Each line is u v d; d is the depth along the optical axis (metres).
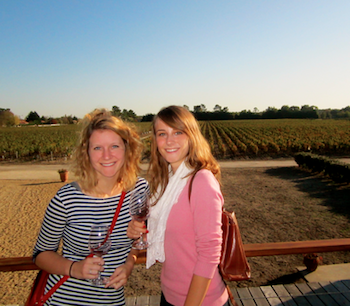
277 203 9.21
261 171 14.84
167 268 1.47
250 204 9.17
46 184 12.66
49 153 21.55
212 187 1.31
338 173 11.88
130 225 1.53
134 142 1.63
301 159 14.91
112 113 1.71
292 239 6.39
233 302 1.57
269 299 2.79
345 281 3.04
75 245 1.48
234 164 17.06
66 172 13.16
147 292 4.44
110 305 1.51
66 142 26.22
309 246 2.11
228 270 1.39
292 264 5.17
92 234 1.37
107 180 1.57
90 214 1.49
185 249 1.38
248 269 1.41
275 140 25.36
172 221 1.39
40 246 1.47
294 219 7.66
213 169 1.48
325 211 8.23
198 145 1.47
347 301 2.73
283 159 18.59
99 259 1.36
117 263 1.59
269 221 7.55
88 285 1.47
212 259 1.25
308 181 12.22
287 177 13.21
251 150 22.14
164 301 1.51
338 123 59.84
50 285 1.48
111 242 1.55
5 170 16.11
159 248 1.45
